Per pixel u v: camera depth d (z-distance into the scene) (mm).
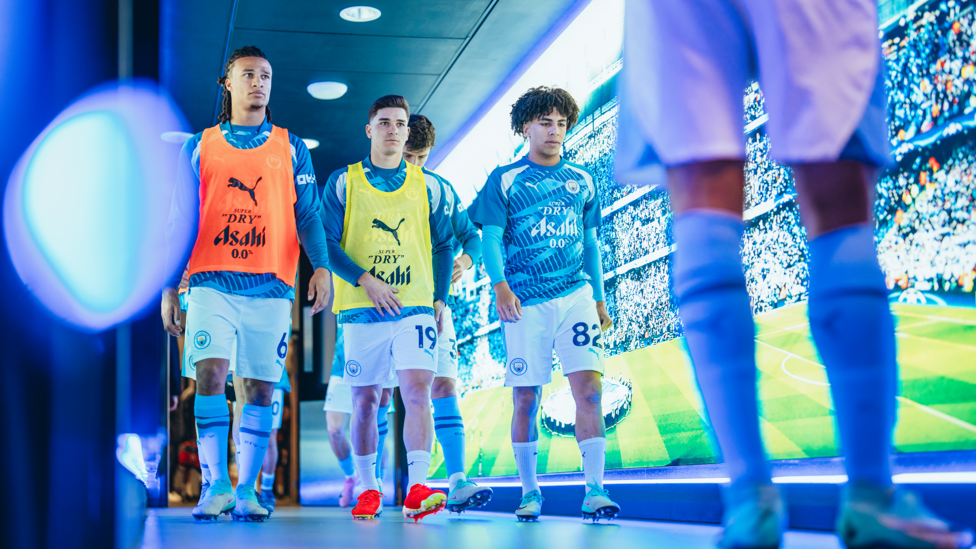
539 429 3430
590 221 2736
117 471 541
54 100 515
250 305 2479
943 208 1619
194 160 2523
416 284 2766
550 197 2633
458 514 3035
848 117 830
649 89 855
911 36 1734
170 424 5395
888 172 1778
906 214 1725
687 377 2480
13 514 487
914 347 1668
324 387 5777
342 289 2816
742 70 853
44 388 498
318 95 4270
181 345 5504
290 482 5695
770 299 2166
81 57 532
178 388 5445
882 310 811
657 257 2693
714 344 779
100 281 532
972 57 1566
